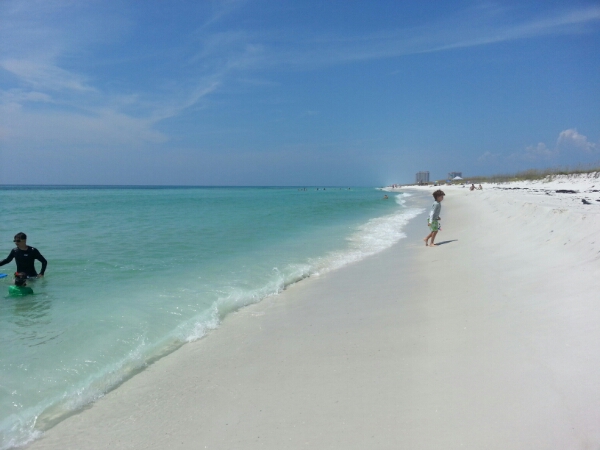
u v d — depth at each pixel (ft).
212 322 18.94
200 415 11.54
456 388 11.02
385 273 27.61
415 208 99.09
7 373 13.67
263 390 12.61
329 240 43.68
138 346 16.21
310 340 16.39
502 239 31.89
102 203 120.26
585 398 9.19
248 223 60.54
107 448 10.33
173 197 179.01
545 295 16.26
